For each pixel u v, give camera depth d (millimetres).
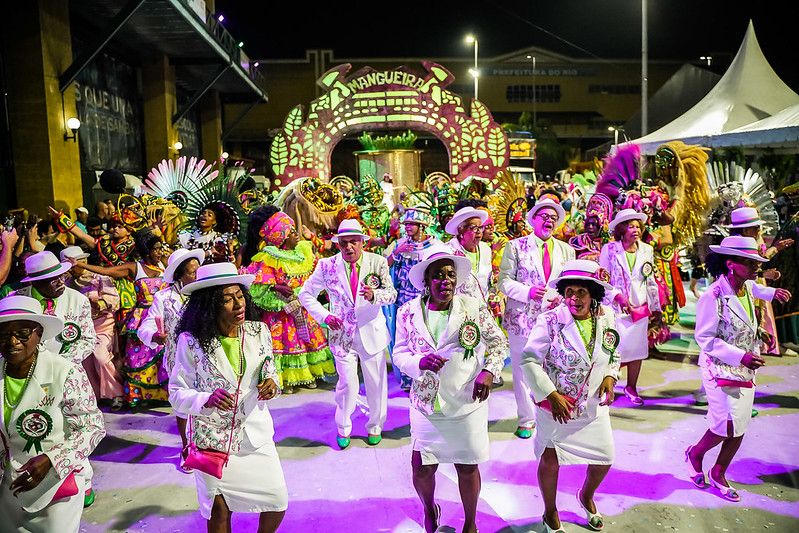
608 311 3955
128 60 20031
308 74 48781
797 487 4664
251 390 3486
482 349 3896
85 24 16953
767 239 9539
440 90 12625
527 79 53469
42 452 3184
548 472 4008
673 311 8852
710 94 14828
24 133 12836
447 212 8188
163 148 20969
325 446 5629
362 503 4555
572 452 3939
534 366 3939
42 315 3166
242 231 8156
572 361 3865
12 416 3164
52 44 13055
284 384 7230
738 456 5215
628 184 9422
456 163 12727
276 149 12445
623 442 5523
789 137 11289
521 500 4562
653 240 8641
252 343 3518
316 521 4309
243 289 3543
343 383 5527
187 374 3443
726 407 4430
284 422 6250
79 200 13961
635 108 54000
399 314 4043
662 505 4418
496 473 4996
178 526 4328
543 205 5875
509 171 8352
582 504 4188
